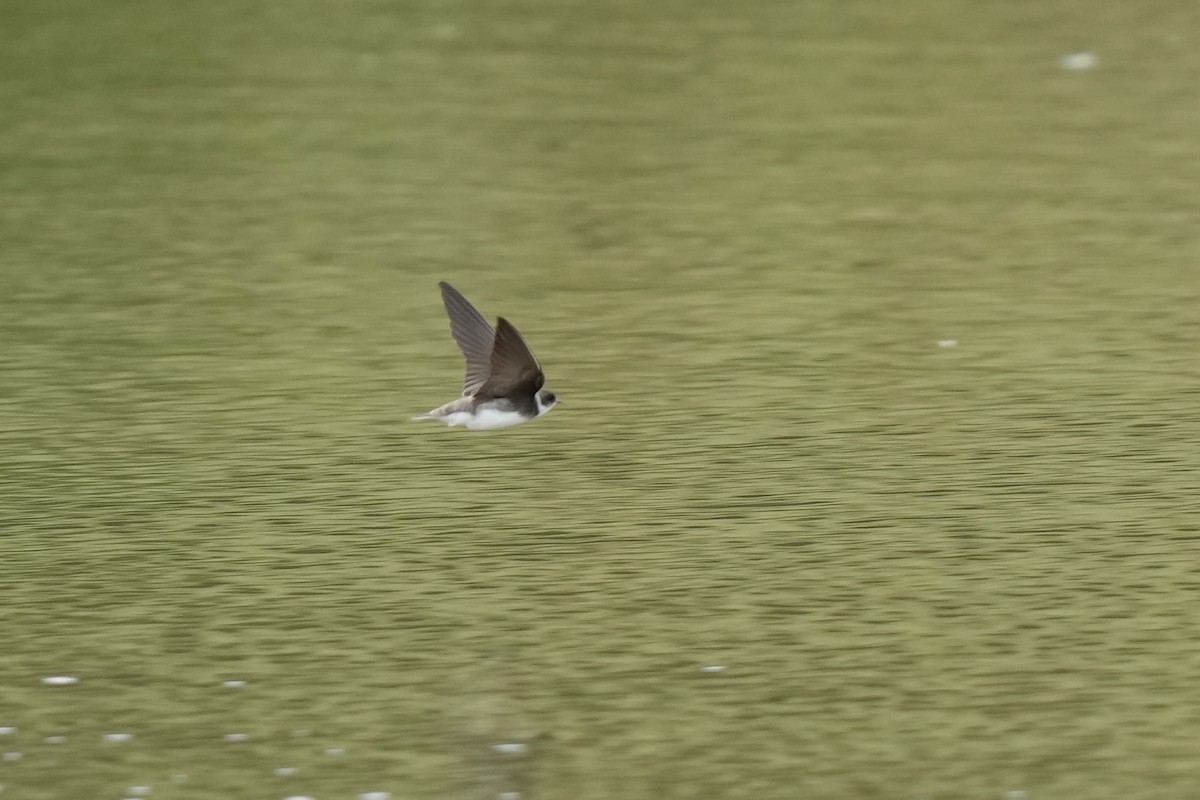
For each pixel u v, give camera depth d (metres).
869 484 17.06
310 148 30.58
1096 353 20.84
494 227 26.45
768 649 13.80
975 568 15.22
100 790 11.84
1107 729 12.62
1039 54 36.66
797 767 12.13
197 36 38.25
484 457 17.89
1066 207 27.27
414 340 21.61
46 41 37.66
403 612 14.48
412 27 39.16
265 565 15.36
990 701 13.01
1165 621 14.20
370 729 12.65
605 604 14.59
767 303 22.95
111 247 25.41
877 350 21.08
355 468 17.59
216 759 12.24
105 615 14.42
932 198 27.81
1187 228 26.09
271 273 24.30
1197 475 17.17
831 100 33.50
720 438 18.33
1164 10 40.25
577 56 36.66
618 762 12.20
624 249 25.39
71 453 17.97
